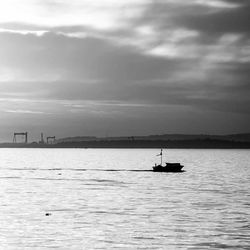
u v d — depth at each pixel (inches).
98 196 7445.9
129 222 4943.4
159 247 3890.3
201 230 4566.9
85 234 4318.4
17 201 6702.8
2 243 3956.7
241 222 5009.8
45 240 4067.4
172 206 6259.8
